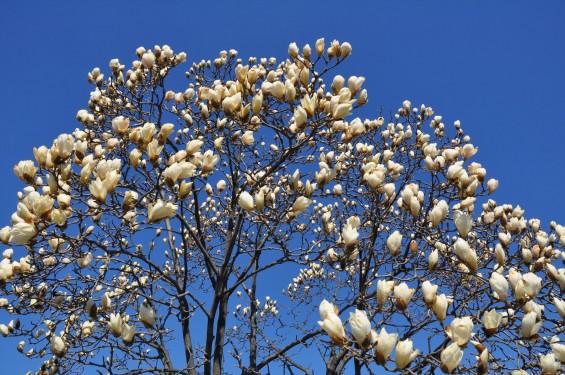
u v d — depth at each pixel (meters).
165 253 7.60
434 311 2.70
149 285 5.01
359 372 5.45
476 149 4.75
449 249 3.76
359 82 4.31
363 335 2.45
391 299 3.92
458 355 2.42
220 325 5.44
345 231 3.59
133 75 5.62
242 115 4.25
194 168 3.80
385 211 4.79
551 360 2.68
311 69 4.41
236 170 5.46
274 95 4.20
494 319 2.70
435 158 4.98
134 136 3.87
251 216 5.56
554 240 5.02
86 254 4.35
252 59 6.57
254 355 6.73
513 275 2.92
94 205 4.18
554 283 3.37
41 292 4.62
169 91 5.74
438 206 3.64
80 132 4.48
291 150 4.55
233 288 5.16
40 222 3.58
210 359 5.12
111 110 5.66
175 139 6.05
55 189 3.70
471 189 4.29
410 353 2.39
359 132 4.46
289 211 4.32
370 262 5.87
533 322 2.74
